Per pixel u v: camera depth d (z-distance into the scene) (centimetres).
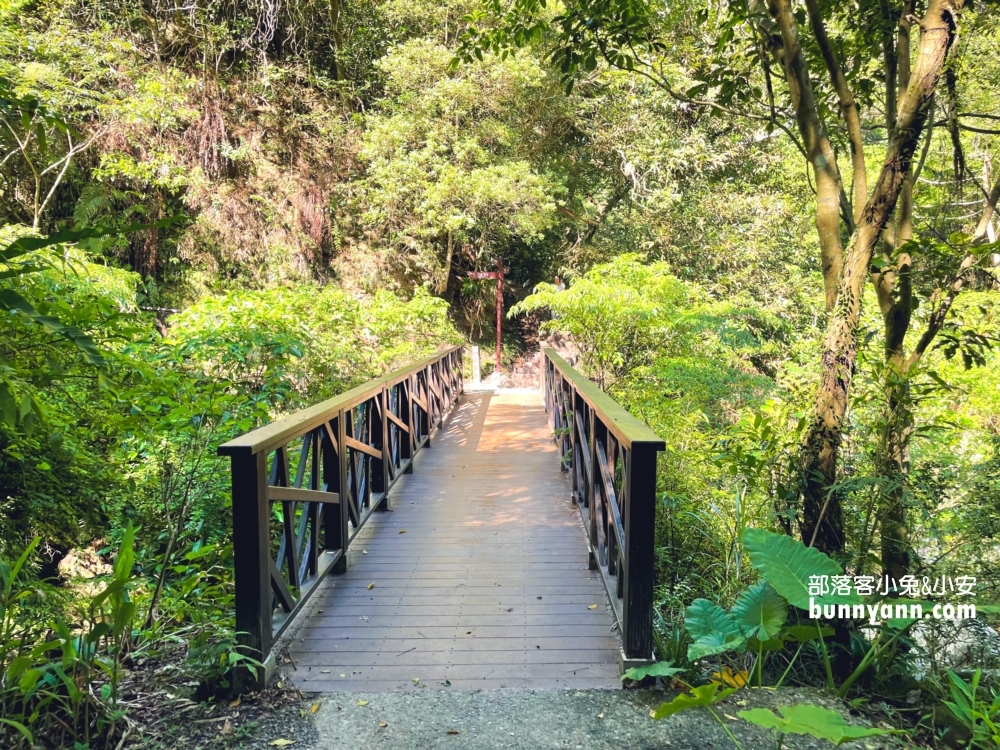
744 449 288
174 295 1053
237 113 1078
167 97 885
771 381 611
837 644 239
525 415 804
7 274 144
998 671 229
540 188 1041
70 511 309
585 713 196
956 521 275
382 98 1159
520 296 1582
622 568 250
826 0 356
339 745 180
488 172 1020
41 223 940
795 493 268
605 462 307
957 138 358
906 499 253
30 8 828
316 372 573
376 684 218
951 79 354
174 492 316
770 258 1121
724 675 211
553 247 1420
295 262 1089
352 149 1126
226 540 346
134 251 1051
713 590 288
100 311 235
